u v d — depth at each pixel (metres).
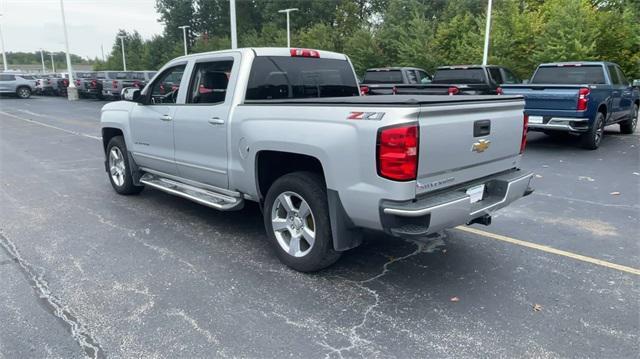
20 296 3.80
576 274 4.21
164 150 5.76
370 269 4.33
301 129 3.92
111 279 4.11
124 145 6.64
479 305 3.66
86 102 30.62
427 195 3.61
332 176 3.73
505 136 4.29
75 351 3.09
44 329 3.33
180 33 62.78
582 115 9.72
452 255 4.65
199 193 5.43
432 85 12.34
